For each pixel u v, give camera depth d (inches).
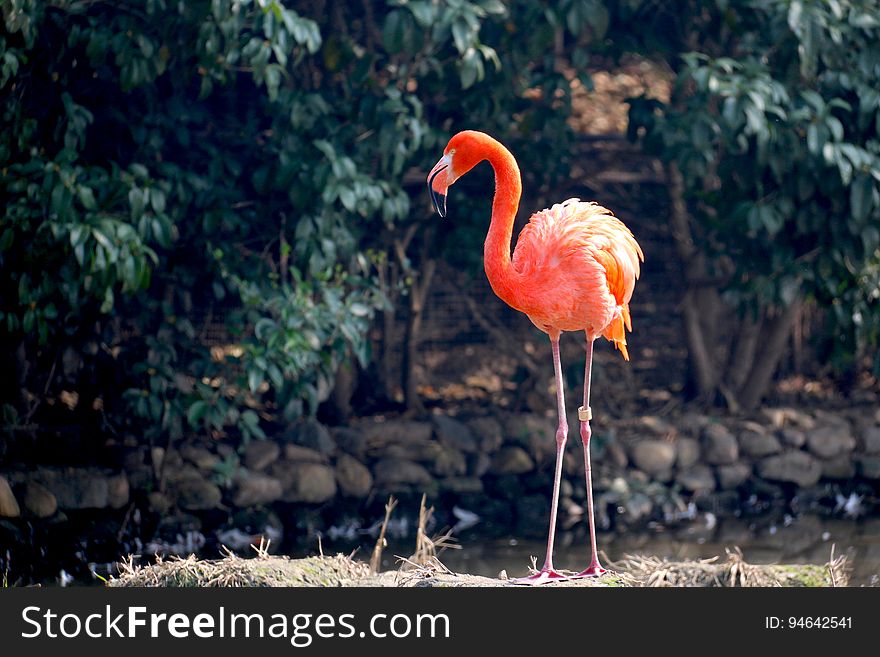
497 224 329.7
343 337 564.4
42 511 522.0
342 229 554.9
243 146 570.3
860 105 546.9
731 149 559.2
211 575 346.6
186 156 563.2
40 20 471.5
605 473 645.9
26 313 489.1
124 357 566.9
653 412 694.5
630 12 570.9
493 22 552.1
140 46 485.4
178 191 527.2
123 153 546.3
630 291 344.8
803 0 528.4
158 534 557.6
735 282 611.2
